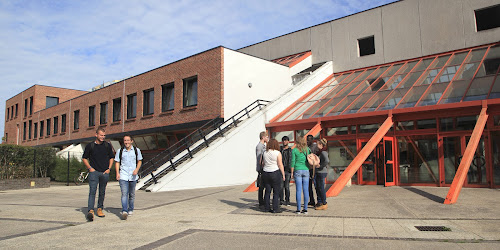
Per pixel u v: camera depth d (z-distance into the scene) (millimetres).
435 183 13539
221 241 5570
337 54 23625
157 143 24078
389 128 14688
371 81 19422
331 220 7242
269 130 18828
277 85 22250
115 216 7996
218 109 18641
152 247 5219
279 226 6703
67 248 5176
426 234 5898
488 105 12461
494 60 15906
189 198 11328
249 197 11258
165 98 22250
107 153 7824
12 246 5293
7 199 11664
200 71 19844
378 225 6688
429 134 13867
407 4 20625
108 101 27156
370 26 22125
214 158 15906
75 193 13750
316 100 19688
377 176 14750
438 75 16625
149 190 13906
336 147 16266
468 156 10602
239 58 19844
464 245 5156
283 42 27031
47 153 19547
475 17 18344
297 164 8219
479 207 8469
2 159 17328
